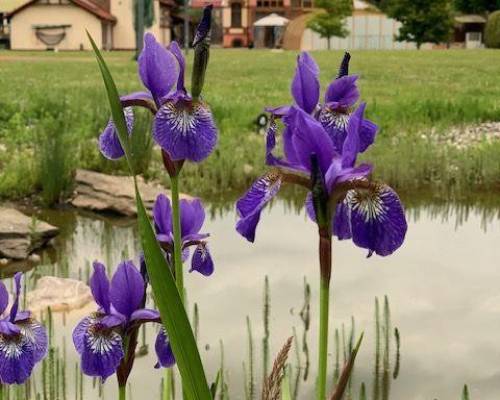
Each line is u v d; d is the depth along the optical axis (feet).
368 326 19.20
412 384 16.17
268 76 93.09
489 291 21.93
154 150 40.86
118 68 108.88
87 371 8.00
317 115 8.23
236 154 38.01
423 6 209.46
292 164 7.06
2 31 217.97
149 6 146.41
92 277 8.34
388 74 95.76
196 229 10.28
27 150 39.75
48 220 31.12
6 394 14.61
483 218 30.81
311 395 15.66
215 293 21.54
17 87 70.44
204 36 8.17
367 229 6.63
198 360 6.34
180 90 8.50
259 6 242.37
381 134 43.11
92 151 37.73
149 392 15.70
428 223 29.99
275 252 25.68
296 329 18.98
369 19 227.61
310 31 224.12
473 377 16.53
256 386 15.79
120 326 8.23
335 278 22.99
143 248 6.22
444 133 45.03
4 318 9.53
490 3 256.32
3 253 25.67
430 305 20.75
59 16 203.82
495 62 126.41
